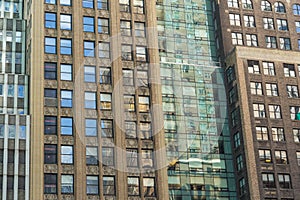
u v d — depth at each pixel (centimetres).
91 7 9750
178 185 9494
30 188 8369
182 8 11069
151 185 8925
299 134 10212
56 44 9312
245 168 9712
